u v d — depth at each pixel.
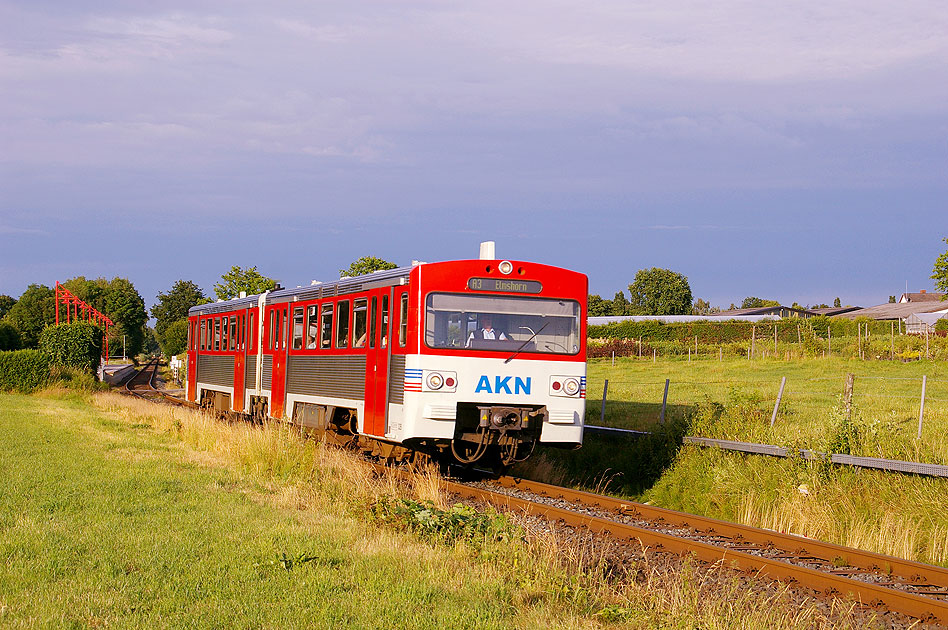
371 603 6.44
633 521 10.83
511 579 7.27
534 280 12.95
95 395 33.31
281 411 17.59
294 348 17.16
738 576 8.02
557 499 12.29
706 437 14.46
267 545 7.97
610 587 7.38
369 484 11.46
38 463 13.10
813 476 11.55
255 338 19.34
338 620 6.09
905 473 10.88
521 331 12.82
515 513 10.91
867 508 10.79
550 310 13.02
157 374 70.69
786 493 11.65
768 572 8.24
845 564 8.86
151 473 12.34
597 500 11.91
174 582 6.84
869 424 12.68
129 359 122.44
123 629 5.75
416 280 12.52
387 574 7.26
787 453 12.22
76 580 6.83
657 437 14.90
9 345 89.00
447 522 8.91
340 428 15.64
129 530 8.59
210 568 7.27
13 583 6.70
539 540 8.28
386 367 13.28
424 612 6.30
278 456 13.41
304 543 8.19
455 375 12.41
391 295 13.30
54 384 34.91
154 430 19.45
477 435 12.72
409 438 12.42
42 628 5.70
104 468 12.70
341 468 12.88
